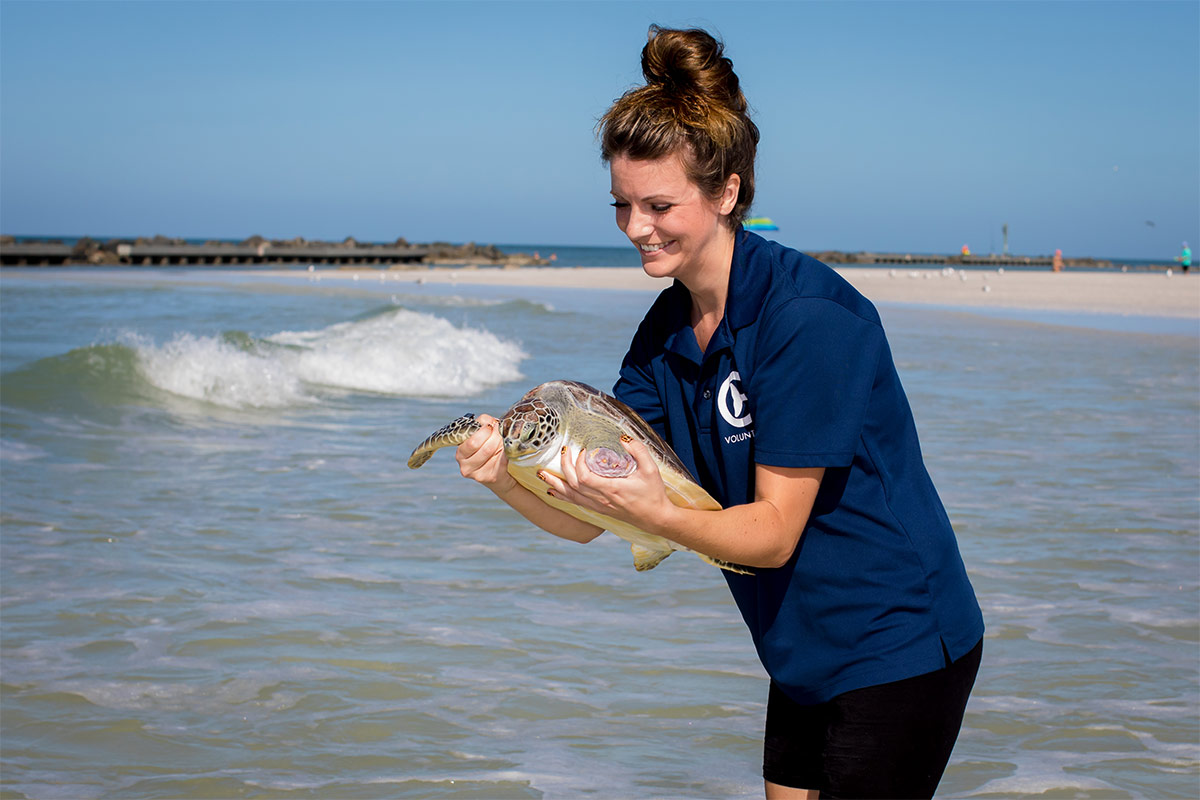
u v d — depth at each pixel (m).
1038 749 2.88
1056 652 3.54
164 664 3.40
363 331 12.95
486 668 3.42
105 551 4.62
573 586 4.28
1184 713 3.10
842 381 1.60
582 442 1.57
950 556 1.77
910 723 1.70
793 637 1.78
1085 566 4.48
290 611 3.90
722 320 1.72
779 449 1.61
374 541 4.88
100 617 3.80
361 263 65.25
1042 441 7.38
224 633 3.67
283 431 7.79
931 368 11.60
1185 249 44.38
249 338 10.98
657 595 4.20
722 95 1.61
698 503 1.70
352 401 9.31
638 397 1.96
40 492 5.64
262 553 4.65
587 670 3.41
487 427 1.67
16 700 3.11
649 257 1.68
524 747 2.89
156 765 2.76
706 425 1.81
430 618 3.87
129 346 9.18
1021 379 10.77
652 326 1.92
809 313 1.61
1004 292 28.95
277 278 36.50
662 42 1.62
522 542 4.93
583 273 46.00
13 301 20.94
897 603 1.71
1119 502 5.60
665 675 3.39
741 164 1.65
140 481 6.02
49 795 2.59
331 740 2.92
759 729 3.04
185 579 4.25
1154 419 8.41
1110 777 2.72
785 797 1.92
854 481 1.69
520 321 18.20
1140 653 3.54
